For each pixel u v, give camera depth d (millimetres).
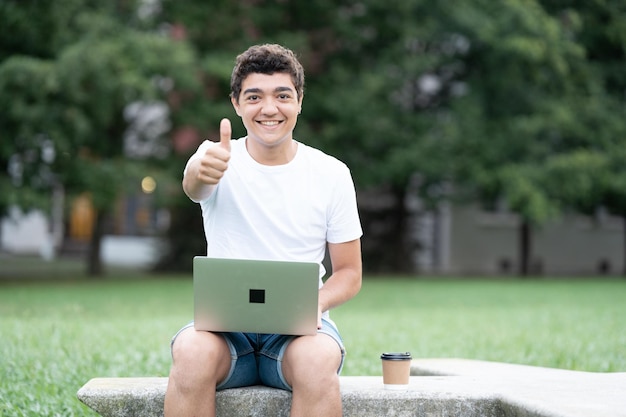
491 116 20656
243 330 3281
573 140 21406
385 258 22016
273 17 18828
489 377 3891
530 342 7582
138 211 25734
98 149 17078
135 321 9094
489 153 19766
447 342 7664
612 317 10164
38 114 14266
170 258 20406
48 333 7371
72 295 12602
